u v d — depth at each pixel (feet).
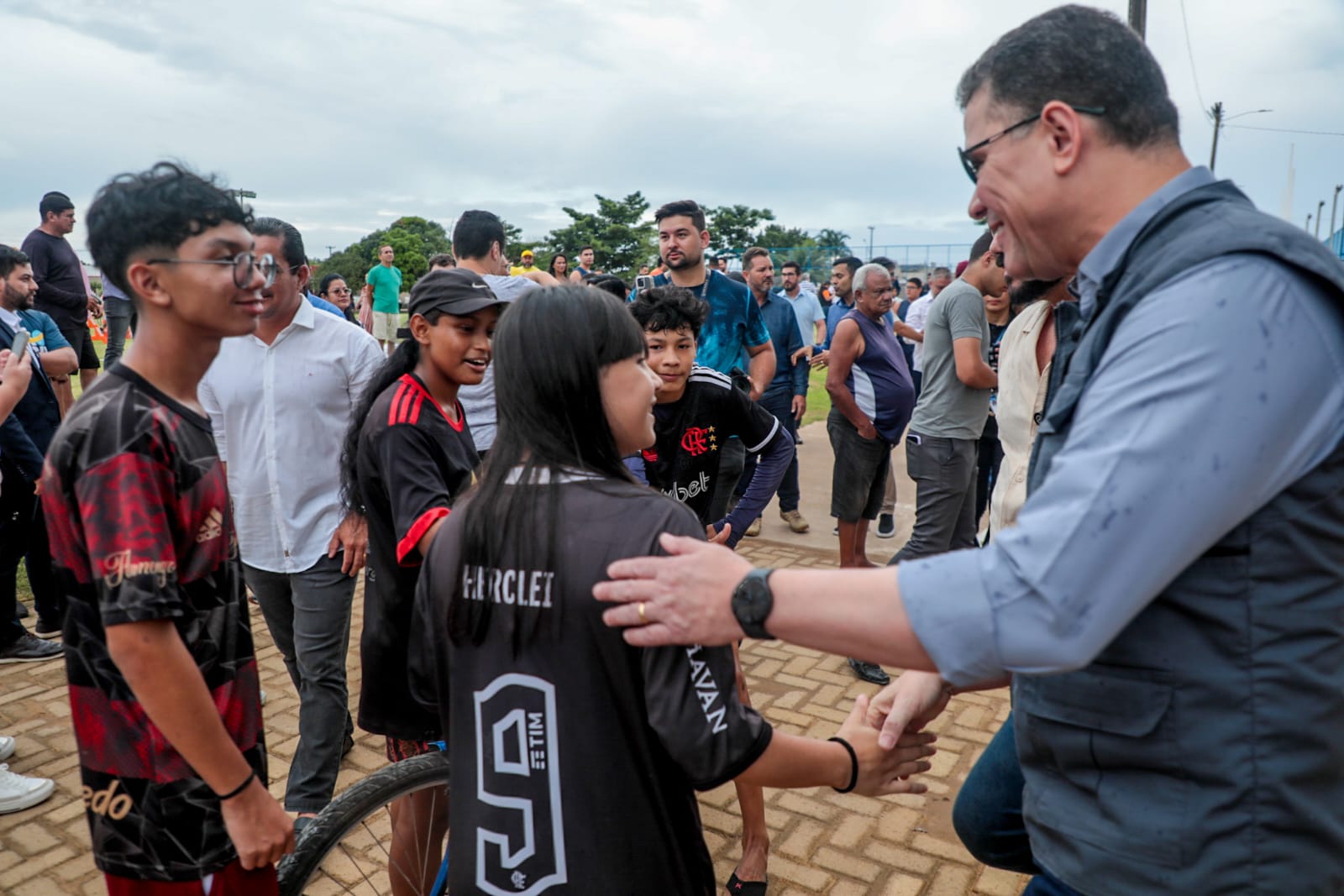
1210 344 3.02
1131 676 3.58
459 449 7.32
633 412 4.35
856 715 4.97
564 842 3.99
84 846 9.27
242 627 5.11
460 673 4.27
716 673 3.86
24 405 14.83
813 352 28.78
